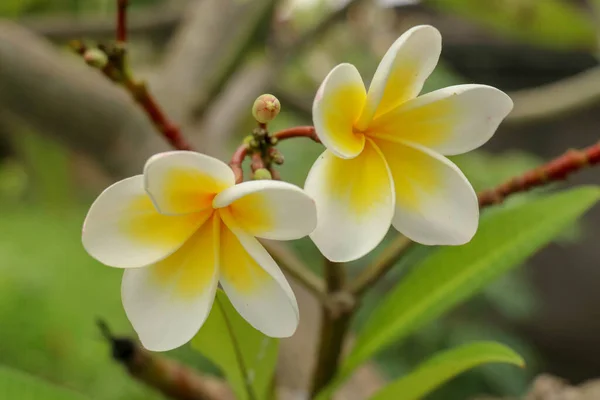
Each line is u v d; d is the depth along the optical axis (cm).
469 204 60
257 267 59
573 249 247
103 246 58
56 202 206
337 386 67
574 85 134
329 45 204
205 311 59
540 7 141
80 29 144
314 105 58
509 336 188
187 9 149
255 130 61
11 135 185
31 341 155
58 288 174
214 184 58
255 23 119
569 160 64
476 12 148
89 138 106
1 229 201
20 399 64
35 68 101
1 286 167
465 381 175
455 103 60
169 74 117
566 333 248
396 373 161
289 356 81
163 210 58
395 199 60
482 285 67
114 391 145
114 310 170
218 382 71
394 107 60
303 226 58
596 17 141
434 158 60
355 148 59
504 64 235
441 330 175
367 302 163
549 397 77
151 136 105
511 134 245
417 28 59
